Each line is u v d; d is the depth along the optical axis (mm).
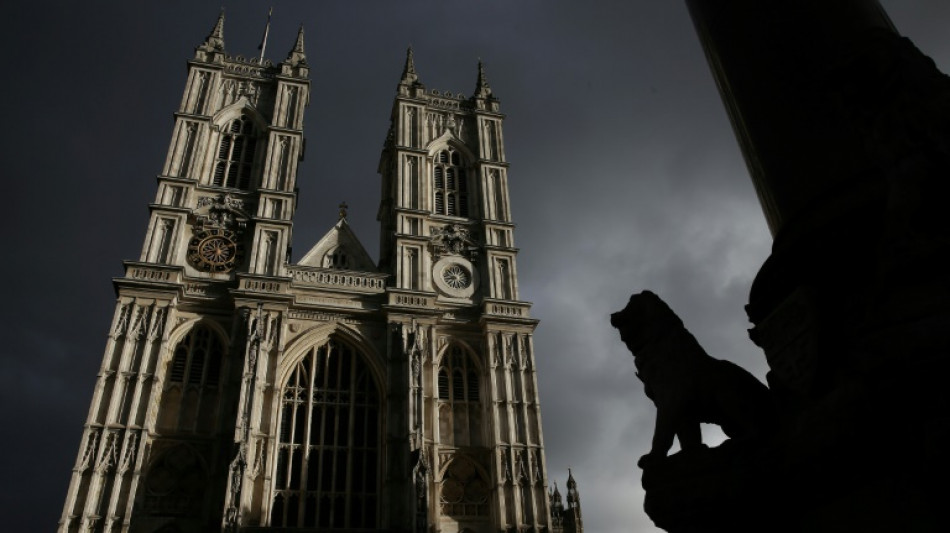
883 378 6891
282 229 60375
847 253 8234
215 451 49375
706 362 9320
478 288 64250
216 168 63875
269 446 49781
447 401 57469
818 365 7918
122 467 46750
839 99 7961
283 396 53750
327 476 52250
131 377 50125
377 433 54531
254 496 48062
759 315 9562
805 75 9336
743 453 8281
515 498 53000
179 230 58094
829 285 8375
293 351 55156
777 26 9883
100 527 44750
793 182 9109
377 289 60406
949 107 7004
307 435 52594
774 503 7855
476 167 72000
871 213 8039
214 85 67500
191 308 55156
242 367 51656
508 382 58125
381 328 58500
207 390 52531
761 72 9906
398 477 51438
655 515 8781
